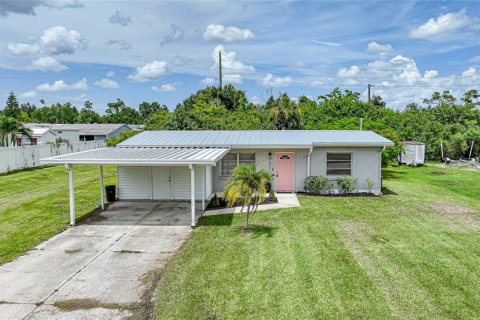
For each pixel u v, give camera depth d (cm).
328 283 725
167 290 702
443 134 3000
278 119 2978
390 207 1368
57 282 743
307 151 1636
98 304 655
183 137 1791
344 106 3806
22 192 1700
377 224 1140
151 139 1745
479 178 2125
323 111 3778
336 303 648
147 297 679
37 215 1277
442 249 916
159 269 805
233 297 672
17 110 7188
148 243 979
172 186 1526
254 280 740
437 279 742
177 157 1147
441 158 2944
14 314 621
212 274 771
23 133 2852
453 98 5309
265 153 1653
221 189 1688
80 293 695
